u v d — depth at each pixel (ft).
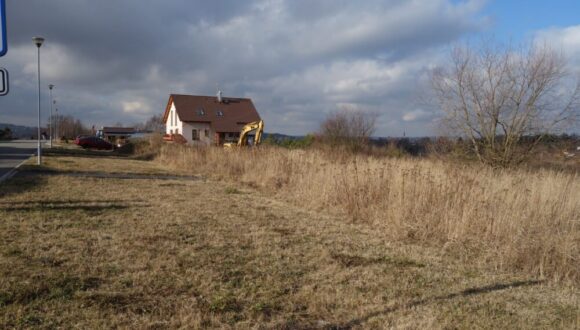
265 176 48.24
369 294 15.34
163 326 12.07
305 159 47.55
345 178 34.17
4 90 16.14
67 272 16.02
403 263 19.54
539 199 25.44
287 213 31.22
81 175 53.36
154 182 48.65
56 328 11.62
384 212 27.99
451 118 56.54
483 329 12.85
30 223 23.84
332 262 19.10
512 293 16.22
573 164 44.57
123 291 14.51
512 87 51.98
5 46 15.72
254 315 13.17
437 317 13.53
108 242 20.54
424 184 28.66
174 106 176.24
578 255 19.20
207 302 13.94
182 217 27.78
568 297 16.11
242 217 28.84
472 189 27.27
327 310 13.82
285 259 19.21
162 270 16.85
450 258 20.84
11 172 52.85
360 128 106.93
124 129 272.92
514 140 52.47
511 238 21.20
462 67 56.95
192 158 70.85
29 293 13.76
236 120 178.19
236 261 18.58
